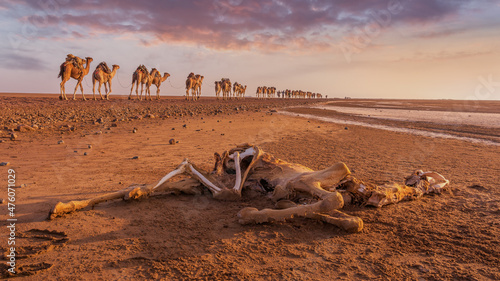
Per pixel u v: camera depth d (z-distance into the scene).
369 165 8.78
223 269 3.33
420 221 4.76
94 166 8.10
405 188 5.72
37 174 7.12
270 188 5.77
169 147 11.18
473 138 15.23
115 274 3.19
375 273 3.32
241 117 24.91
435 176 6.36
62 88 39.69
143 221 4.62
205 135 14.39
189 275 3.20
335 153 10.59
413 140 14.27
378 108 50.22
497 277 3.24
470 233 4.31
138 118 20.95
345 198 5.35
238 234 4.25
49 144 11.11
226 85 75.44
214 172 6.36
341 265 3.46
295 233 4.31
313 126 19.80
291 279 3.17
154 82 55.22
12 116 20.20
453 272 3.33
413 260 3.60
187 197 5.86
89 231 4.22
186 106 39.56
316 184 4.77
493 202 5.62
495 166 8.80
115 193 5.23
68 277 3.11
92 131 14.84
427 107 55.34
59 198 5.49
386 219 4.84
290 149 11.24
